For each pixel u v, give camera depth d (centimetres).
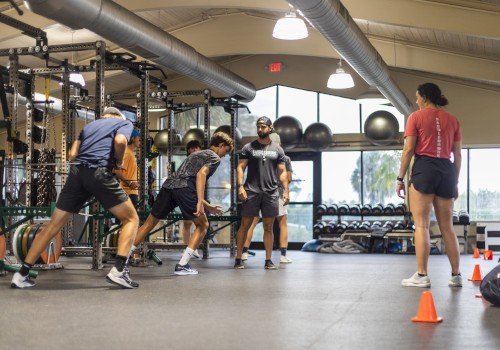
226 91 1198
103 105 757
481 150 1505
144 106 846
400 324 322
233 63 1605
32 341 269
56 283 537
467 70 1244
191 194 622
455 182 518
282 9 978
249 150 736
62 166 806
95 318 336
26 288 491
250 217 738
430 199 517
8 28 1019
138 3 988
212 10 1266
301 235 1552
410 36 1204
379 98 1295
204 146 1065
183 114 1638
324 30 770
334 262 920
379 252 1375
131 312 359
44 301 409
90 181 487
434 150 509
